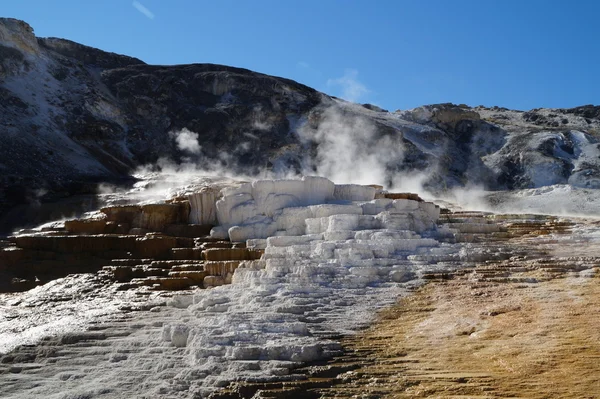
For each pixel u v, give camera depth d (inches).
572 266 348.8
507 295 304.8
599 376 203.3
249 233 477.4
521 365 218.4
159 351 262.4
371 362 235.3
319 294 321.7
